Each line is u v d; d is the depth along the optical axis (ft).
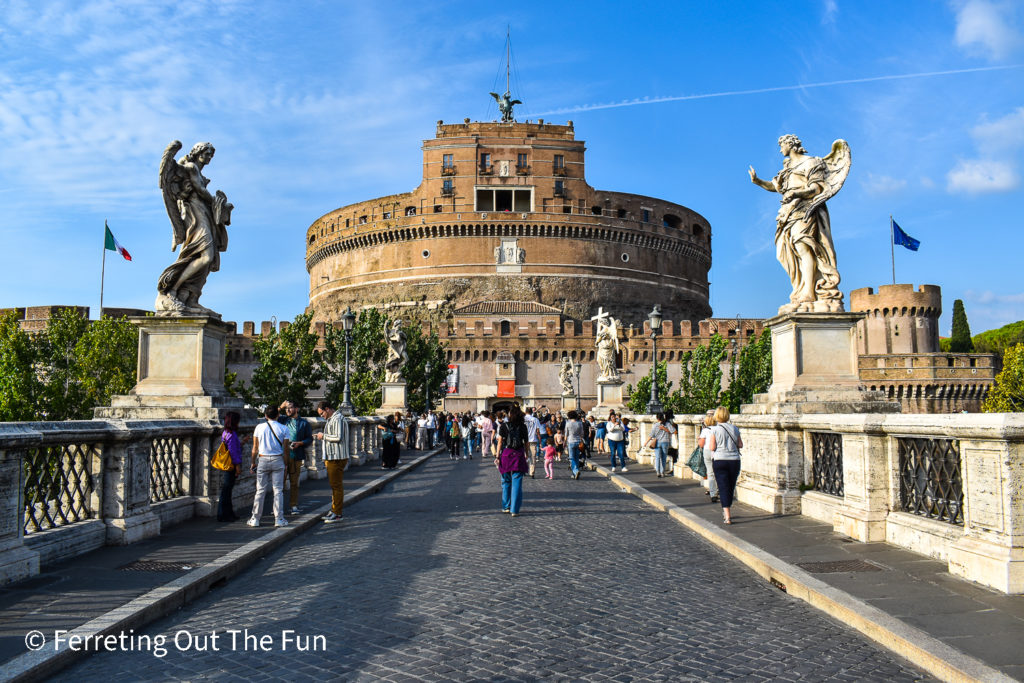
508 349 288.71
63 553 27.61
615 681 16.79
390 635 20.30
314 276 394.11
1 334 115.03
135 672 17.75
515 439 45.11
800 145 41.06
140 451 32.53
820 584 23.29
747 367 155.33
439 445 159.12
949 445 25.54
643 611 22.48
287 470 43.75
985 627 18.66
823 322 39.09
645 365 289.33
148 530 32.78
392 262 345.31
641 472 74.43
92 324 129.70
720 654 18.49
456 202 335.88
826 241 40.04
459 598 24.18
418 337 203.31
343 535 37.60
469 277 331.98
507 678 17.02
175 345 41.04
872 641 19.22
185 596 23.84
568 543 34.42
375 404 161.27
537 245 335.88
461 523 41.24
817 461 36.60
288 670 17.75
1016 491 21.59
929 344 281.74
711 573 27.58
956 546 23.71
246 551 29.86
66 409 117.70
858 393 38.42
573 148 344.69
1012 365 137.90
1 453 23.86
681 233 369.50
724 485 36.11
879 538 29.37
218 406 40.63
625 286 346.74
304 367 167.73
